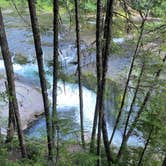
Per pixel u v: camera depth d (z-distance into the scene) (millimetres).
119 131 10820
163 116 6242
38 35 5613
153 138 6293
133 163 7012
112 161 7102
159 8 6492
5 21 18984
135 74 7375
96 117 7273
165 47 6441
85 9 8250
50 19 12664
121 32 7059
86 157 5938
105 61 6211
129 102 8305
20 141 7027
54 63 6496
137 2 6586
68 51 12438
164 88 6387
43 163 6855
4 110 10281
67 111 12789
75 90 13969
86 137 9320
